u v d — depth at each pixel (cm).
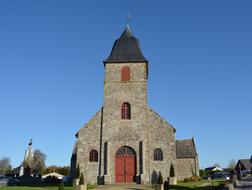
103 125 3678
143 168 3462
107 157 3534
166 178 3462
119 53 3975
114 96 3788
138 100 3750
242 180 4647
